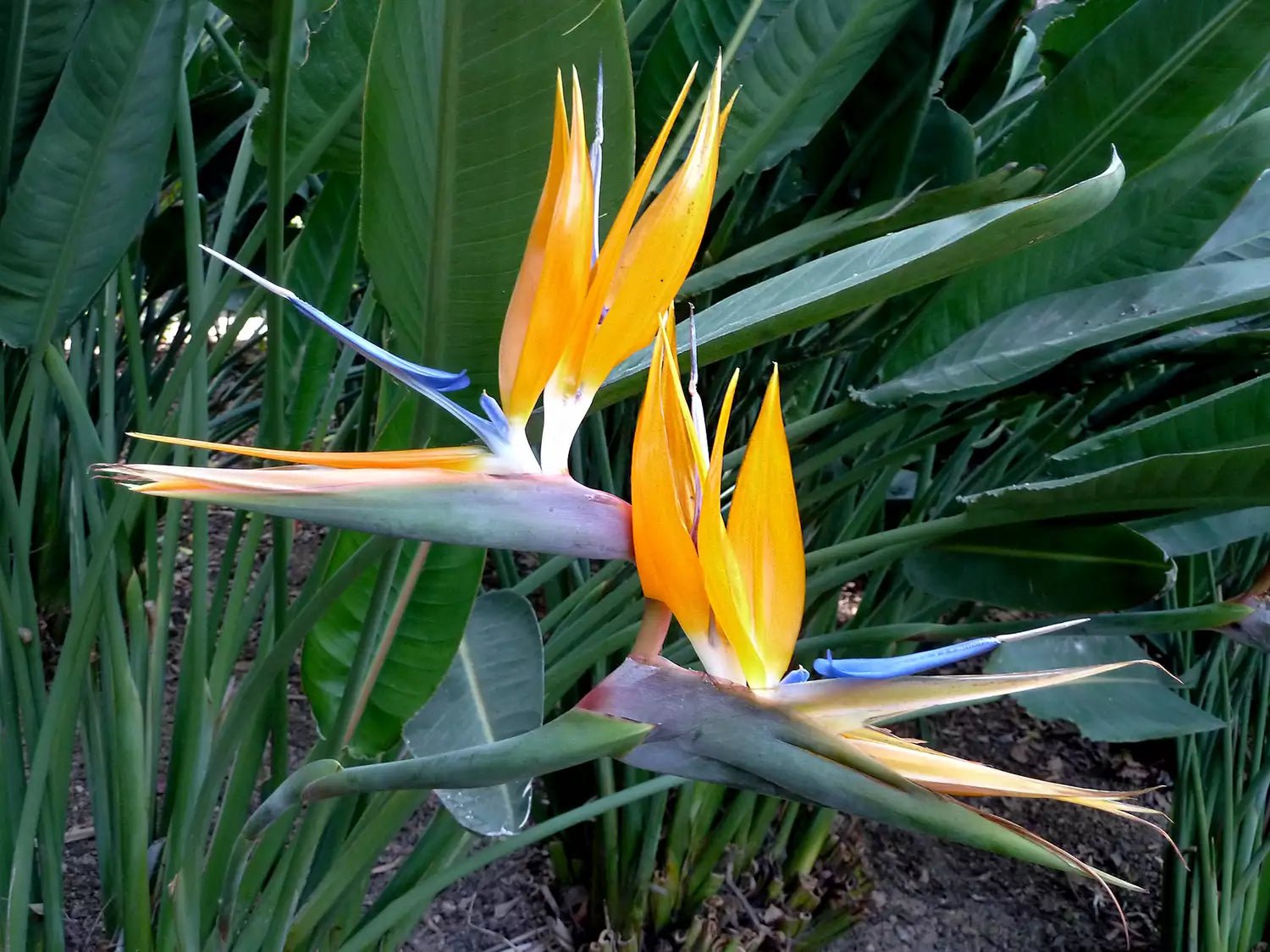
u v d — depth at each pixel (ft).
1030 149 2.57
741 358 3.09
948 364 2.37
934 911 4.17
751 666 1.11
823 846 3.88
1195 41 2.22
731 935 3.57
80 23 1.96
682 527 1.08
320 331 2.66
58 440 3.67
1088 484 1.95
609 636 2.48
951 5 2.35
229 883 2.07
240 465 4.97
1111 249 2.37
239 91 3.04
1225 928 3.61
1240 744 3.82
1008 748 5.21
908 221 2.35
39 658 2.39
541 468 1.14
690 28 2.39
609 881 3.52
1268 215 2.68
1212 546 2.78
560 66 1.25
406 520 1.07
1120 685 3.18
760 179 3.22
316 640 2.09
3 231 1.86
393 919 2.43
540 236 1.13
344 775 1.22
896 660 1.12
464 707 2.14
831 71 2.36
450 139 1.29
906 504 4.17
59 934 2.48
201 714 2.38
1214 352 2.30
